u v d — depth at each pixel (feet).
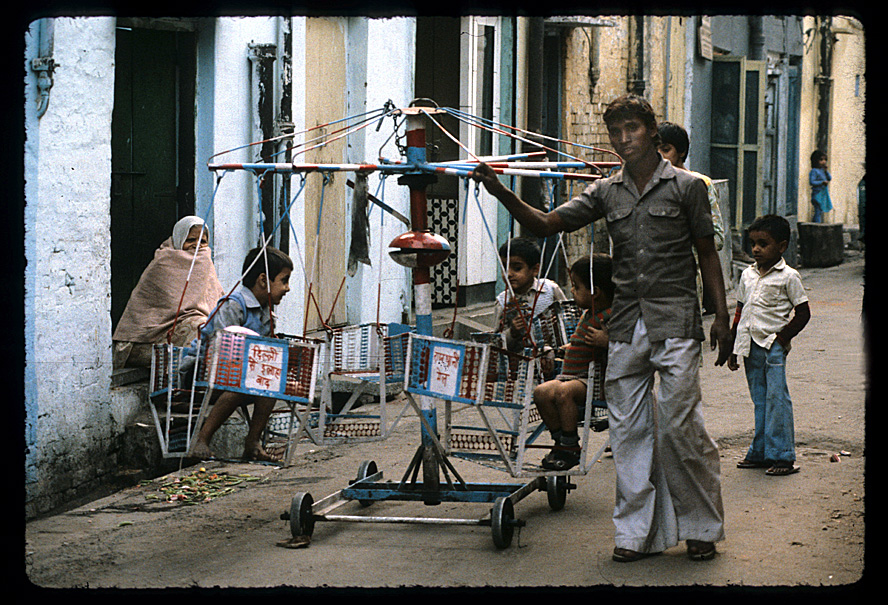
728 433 24.61
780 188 68.80
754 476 20.83
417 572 15.51
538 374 18.28
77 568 16.11
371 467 19.86
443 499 17.71
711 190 21.85
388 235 33.42
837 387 29.58
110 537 17.84
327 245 30.99
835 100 77.87
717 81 59.72
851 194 78.64
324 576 15.40
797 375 31.48
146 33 25.76
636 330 15.80
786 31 68.49
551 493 18.60
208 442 17.13
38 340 20.15
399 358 18.38
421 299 17.61
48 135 20.27
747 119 59.16
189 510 19.53
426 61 38.01
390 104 17.46
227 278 27.09
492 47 39.09
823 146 75.77
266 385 16.31
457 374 15.94
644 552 15.84
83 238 21.36
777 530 17.26
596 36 45.16
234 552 16.76
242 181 27.58
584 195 16.57
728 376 31.83
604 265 17.40
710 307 15.97
